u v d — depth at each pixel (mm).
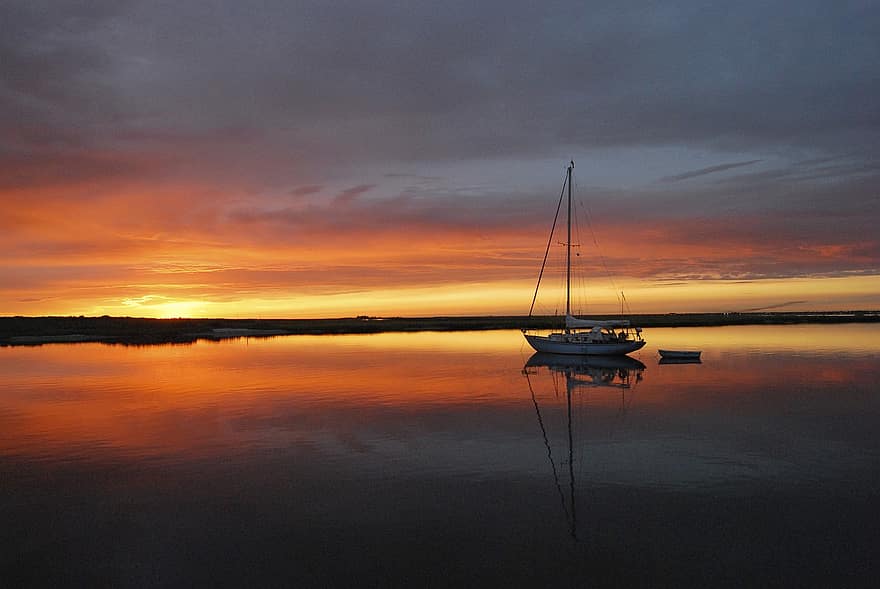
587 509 12266
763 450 16688
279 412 22406
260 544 10742
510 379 31547
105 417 21641
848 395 25719
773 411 22297
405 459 15977
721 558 10078
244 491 13469
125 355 47031
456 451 16781
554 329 82375
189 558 10211
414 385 29234
